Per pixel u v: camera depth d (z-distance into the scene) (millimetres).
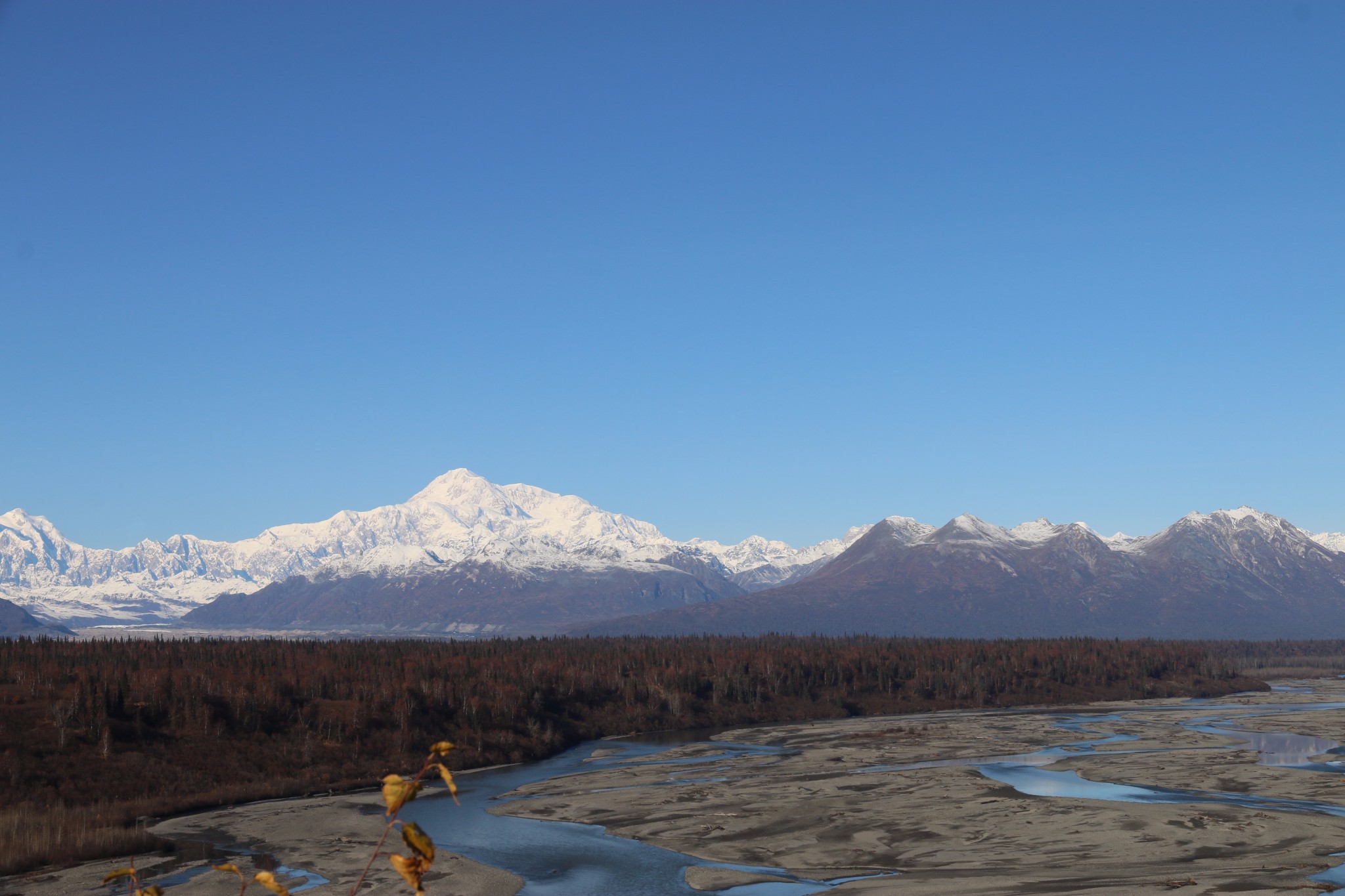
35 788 125250
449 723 183125
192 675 174375
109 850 99562
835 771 152875
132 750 141500
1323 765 149750
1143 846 95500
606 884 87812
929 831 105500
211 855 99688
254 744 155000
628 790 137750
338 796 140625
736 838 105688
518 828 113062
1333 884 80375
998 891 81062
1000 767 155875
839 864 93375
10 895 84188
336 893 84562
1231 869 86125
